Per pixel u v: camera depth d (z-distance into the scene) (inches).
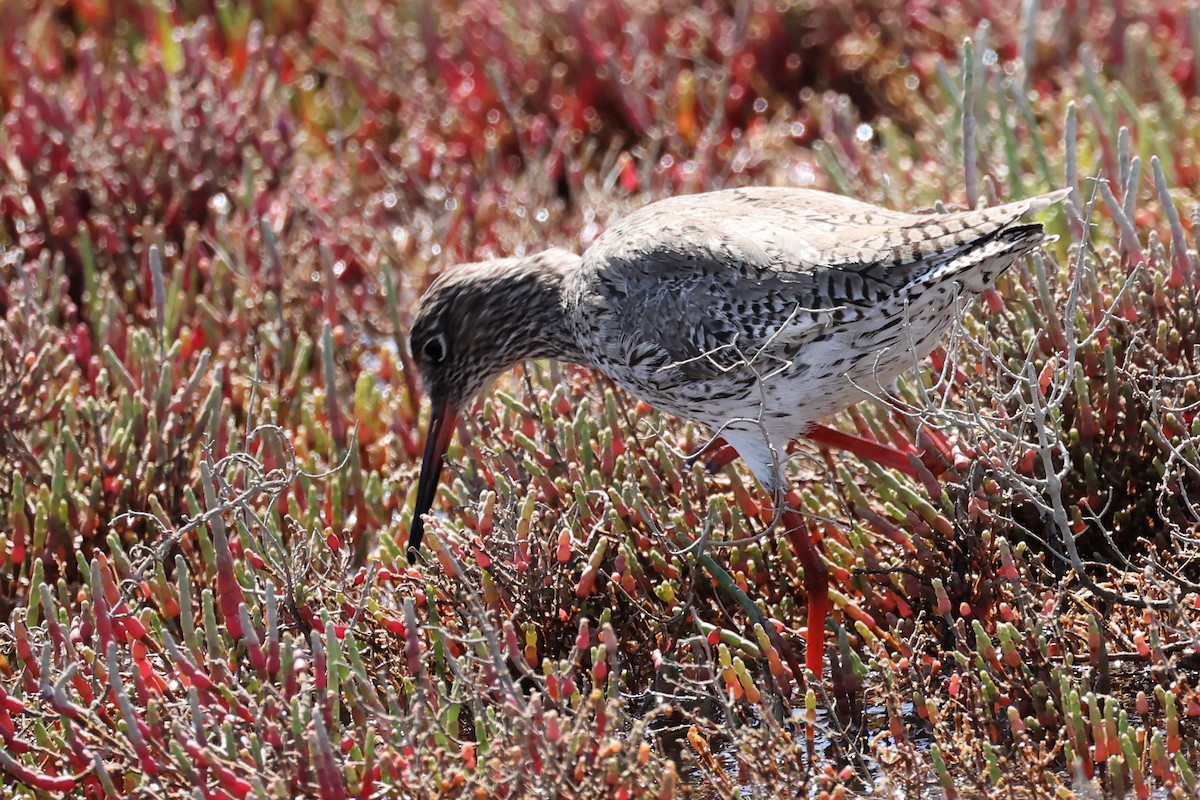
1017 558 373.1
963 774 327.0
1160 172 418.6
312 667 349.7
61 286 561.3
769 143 661.9
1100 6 713.0
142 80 679.7
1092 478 392.8
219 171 623.2
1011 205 359.9
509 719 320.8
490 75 719.1
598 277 414.3
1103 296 420.5
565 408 453.4
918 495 402.0
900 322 368.8
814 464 439.2
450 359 456.8
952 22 714.2
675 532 400.2
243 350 532.7
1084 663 361.7
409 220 629.6
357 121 703.1
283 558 376.8
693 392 401.4
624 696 343.9
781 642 376.8
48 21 774.5
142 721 330.3
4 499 454.0
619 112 712.4
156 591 391.9
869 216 386.9
